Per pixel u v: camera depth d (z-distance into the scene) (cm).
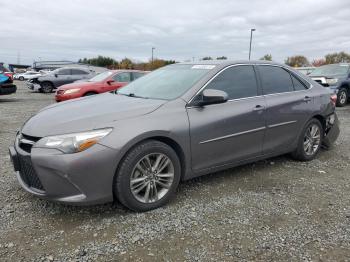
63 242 292
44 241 292
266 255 278
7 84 1418
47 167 305
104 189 319
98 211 348
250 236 305
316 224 329
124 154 325
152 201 351
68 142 306
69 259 269
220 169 416
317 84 547
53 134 314
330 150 601
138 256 274
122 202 335
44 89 1994
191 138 370
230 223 328
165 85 424
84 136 309
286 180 446
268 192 405
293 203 376
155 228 316
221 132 396
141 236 303
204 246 289
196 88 391
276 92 472
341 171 489
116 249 282
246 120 420
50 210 348
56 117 346
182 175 381
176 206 362
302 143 510
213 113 390
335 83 1259
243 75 442
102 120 327
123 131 324
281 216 344
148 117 345
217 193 398
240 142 421
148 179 347
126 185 329
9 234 302
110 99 412
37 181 323
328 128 555
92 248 283
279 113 461
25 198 376
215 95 369
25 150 332
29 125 350
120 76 1205
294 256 277
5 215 336
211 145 391
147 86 446
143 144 335
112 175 320
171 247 287
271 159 536
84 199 313
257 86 451
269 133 455
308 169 494
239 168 489
